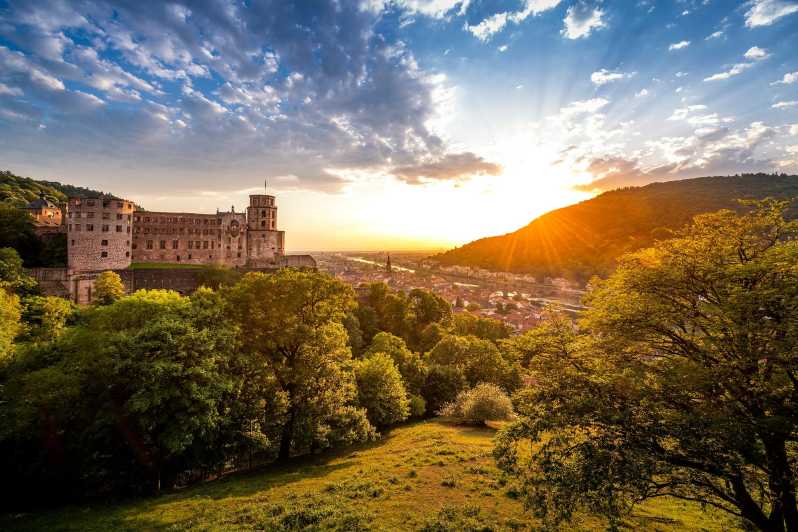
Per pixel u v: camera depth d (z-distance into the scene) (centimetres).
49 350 3378
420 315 10569
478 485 2472
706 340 1540
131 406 2541
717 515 2062
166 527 2058
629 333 1758
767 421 1314
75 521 2212
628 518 2028
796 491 1356
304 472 3048
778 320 1439
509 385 7075
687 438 1444
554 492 1666
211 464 3122
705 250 1689
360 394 4581
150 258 10969
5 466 2827
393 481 2580
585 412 1681
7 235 8631
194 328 2964
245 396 3275
